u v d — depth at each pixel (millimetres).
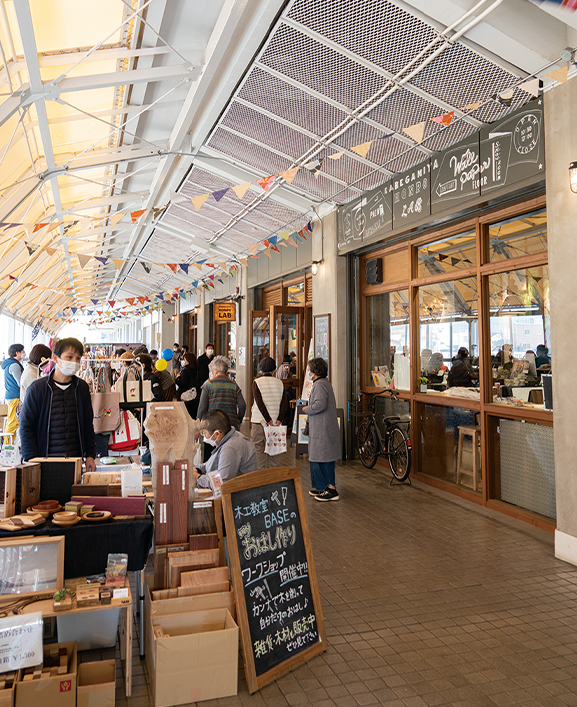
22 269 9625
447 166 5934
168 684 2430
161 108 6578
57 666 2465
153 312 29984
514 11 4125
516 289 5445
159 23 4668
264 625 2678
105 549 2783
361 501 6078
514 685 2604
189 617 2602
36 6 4102
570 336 4184
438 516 5496
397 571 4059
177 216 11164
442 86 4930
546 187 4523
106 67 5473
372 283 8109
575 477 4160
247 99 5844
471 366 6125
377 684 2609
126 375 5629
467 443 6270
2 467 2871
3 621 2314
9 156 6137
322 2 4137
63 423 3639
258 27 4512
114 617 2971
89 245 13211
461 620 3281
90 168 7191
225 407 5602
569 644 2998
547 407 5031
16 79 5066
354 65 4895
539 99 4664
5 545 2533
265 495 2900
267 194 8586
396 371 7684
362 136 6098
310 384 8633
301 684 2611
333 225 8516
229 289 15422
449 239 6500
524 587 3766
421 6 4012
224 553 3123
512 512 5426
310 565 3020
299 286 11281
